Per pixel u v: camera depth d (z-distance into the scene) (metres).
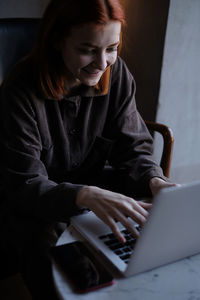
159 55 1.61
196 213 0.64
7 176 1.00
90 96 1.15
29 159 1.00
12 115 1.03
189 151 1.93
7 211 1.06
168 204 0.58
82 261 0.68
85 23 0.86
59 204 0.88
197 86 1.79
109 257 0.70
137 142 1.27
